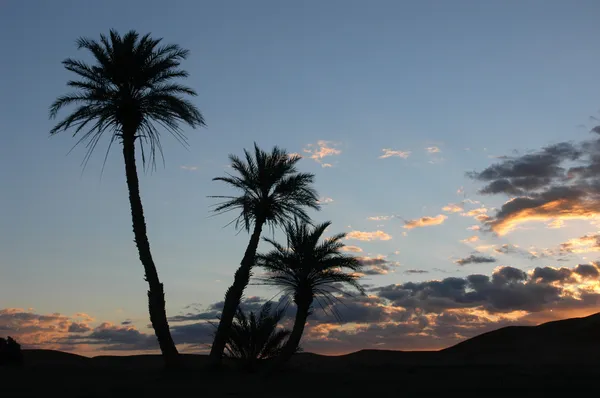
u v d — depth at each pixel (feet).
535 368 111.55
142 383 87.92
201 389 83.71
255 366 108.78
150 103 100.89
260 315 111.24
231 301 105.70
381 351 157.48
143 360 130.82
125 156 103.14
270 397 75.31
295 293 105.70
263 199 107.86
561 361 129.08
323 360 138.62
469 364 127.95
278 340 109.81
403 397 75.15
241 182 108.78
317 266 104.47
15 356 104.37
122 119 101.76
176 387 84.79
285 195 108.27
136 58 100.89
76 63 101.19
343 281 105.81
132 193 103.04
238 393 79.87
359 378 98.89
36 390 76.18
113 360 130.41
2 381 82.07
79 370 101.14
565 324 177.06
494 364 125.08
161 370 101.30
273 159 110.22
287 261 104.99
